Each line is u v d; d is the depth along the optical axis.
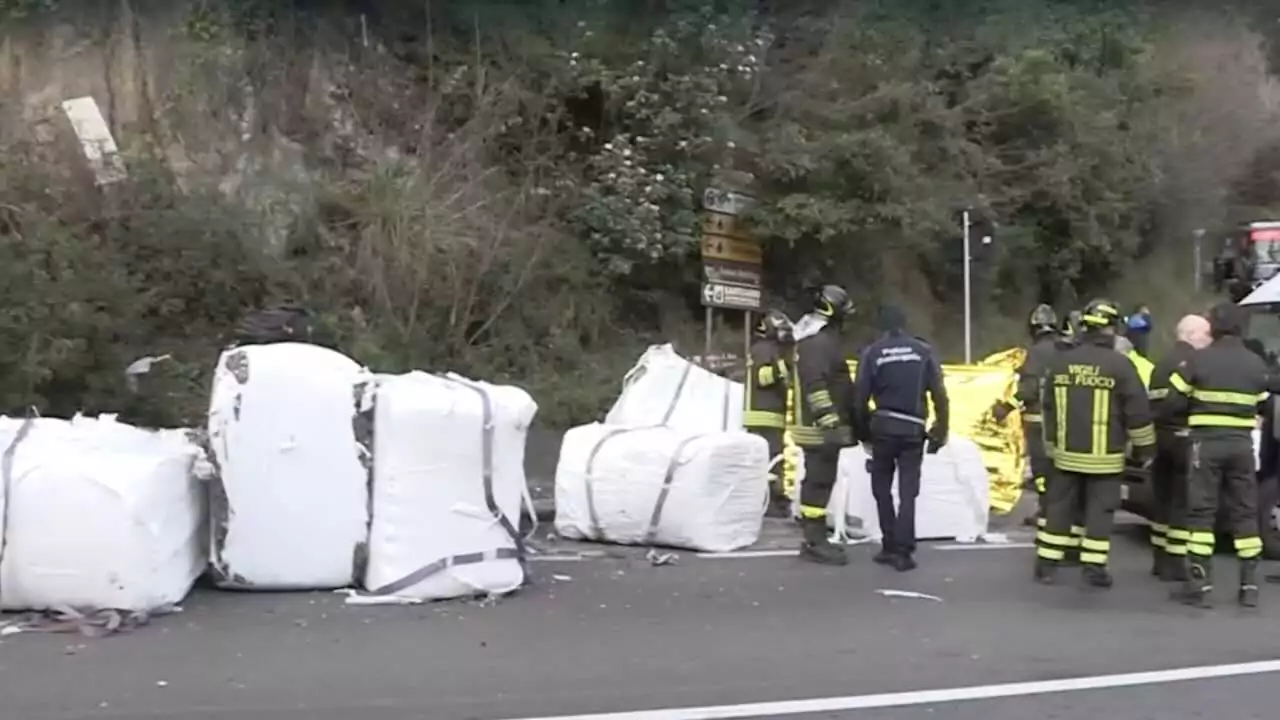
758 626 7.25
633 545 9.78
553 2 16.95
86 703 5.48
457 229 15.12
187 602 7.42
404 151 15.80
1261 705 5.88
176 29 14.80
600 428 10.28
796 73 17.92
